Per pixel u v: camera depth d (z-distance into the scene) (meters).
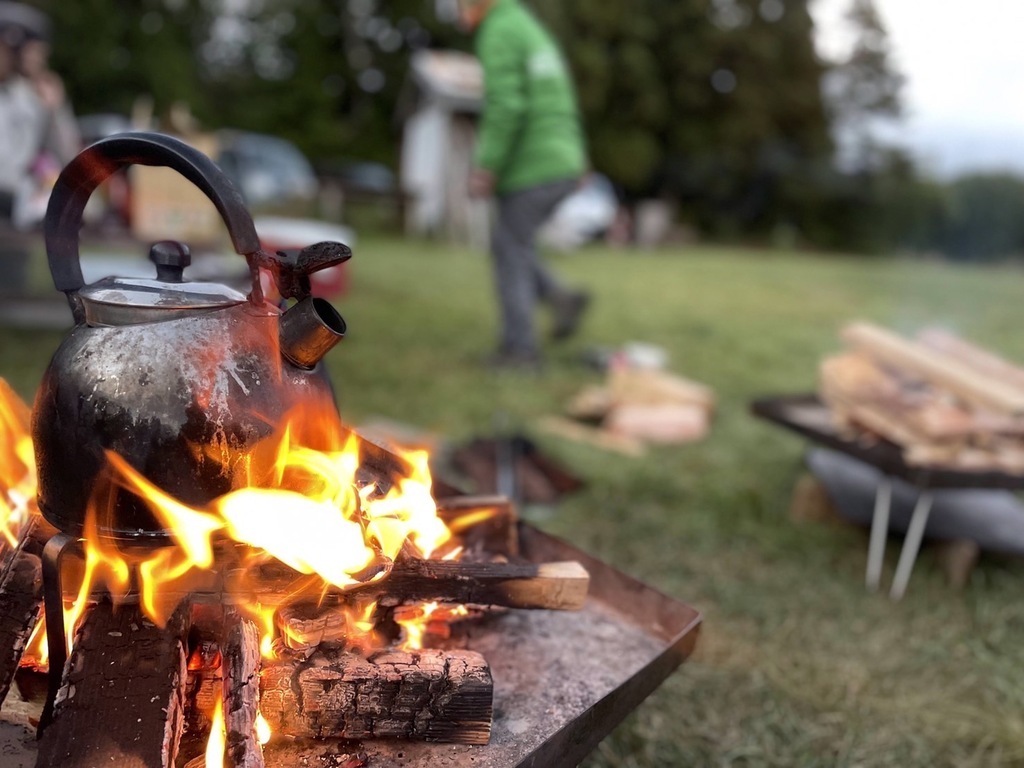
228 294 1.05
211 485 0.97
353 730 1.09
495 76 4.16
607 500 2.87
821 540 2.65
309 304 1.04
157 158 1.01
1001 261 18.53
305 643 1.12
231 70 19.41
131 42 16.59
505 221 4.45
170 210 4.34
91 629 1.02
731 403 4.30
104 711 0.93
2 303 4.11
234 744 0.91
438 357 4.68
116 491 0.97
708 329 6.49
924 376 2.42
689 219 19.77
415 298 6.58
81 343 0.99
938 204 19.11
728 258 14.23
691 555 2.52
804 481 2.85
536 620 1.49
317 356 1.05
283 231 4.84
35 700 1.14
